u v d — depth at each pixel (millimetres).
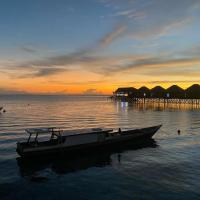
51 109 120500
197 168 24719
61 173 24312
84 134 31516
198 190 19359
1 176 23359
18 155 30250
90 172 24438
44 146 28656
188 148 33469
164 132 46469
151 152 31547
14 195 19234
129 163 27016
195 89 127000
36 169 25453
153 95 149625
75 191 19844
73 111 106062
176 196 18344
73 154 30844
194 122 62156
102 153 31406
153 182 21172
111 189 19984
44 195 19188
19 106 148125
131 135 35500
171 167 25156
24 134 44406
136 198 18188
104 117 78375
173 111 100000
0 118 75562
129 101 184750
